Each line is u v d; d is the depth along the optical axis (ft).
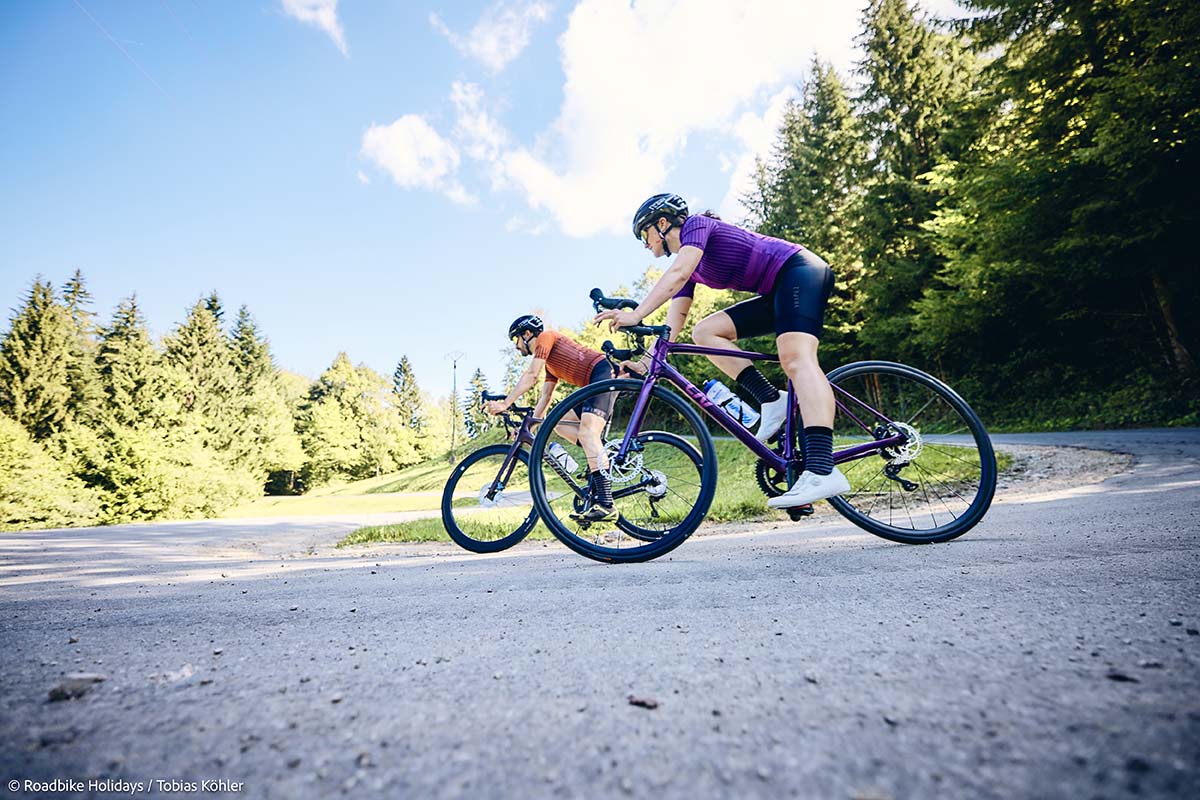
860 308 58.80
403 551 13.39
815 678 2.37
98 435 65.77
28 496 56.34
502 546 11.73
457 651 3.10
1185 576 3.83
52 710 2.28
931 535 7.27
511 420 12.47
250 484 83.15
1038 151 34.40
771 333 7.83
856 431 8.00
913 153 54.19
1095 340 43.24
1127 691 1.99
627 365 8.06
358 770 1.72
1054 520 7.79
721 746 1.79
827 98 70.74
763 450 7.39
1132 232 31.99
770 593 4.33
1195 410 32.35
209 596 5.78
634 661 2.76
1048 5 33.32
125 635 3.80
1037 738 1.69
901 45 55.36
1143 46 27.76
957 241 44.32
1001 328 48.29
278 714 2.20
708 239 7.21
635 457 8.75
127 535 22.95
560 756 1.78
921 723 1.86
